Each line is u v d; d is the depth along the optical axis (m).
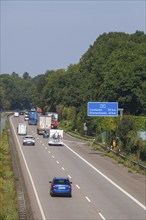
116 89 194.75
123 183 88.31
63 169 104.25
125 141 134.12
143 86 192.00
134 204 68.81
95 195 75.25
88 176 95.75
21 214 52.41
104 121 164.00
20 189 70.38
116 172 102.31
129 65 197.38
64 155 131.25
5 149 132.38
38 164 111.00
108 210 63.62
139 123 140.62
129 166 110.38
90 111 147.50
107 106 147.38
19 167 104.06
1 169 91.38
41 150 142.12
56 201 69.12
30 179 89.25
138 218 59.06
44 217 57.88
